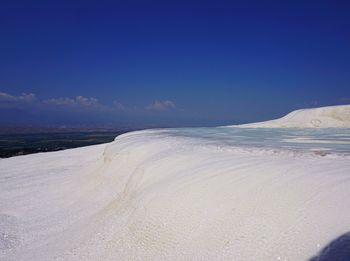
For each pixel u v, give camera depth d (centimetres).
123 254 484
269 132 1502
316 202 428
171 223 496
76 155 1648
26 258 559
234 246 408
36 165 1498
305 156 681
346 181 477
